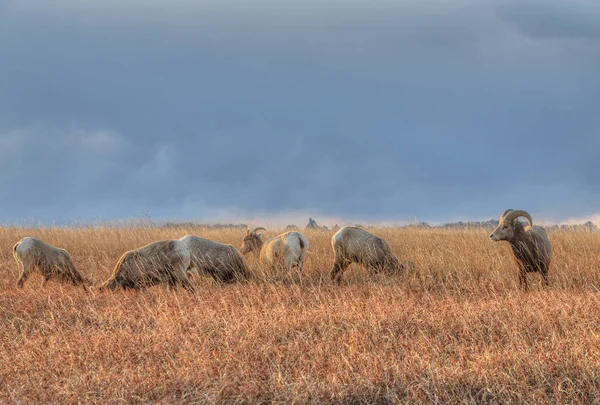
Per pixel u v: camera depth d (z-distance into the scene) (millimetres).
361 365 24422
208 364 24859
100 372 24531
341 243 49406
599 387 22094
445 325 30938
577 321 30469
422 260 49312
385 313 33094
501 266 47781
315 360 25516
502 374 22688
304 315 33031
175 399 22172
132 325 32844
